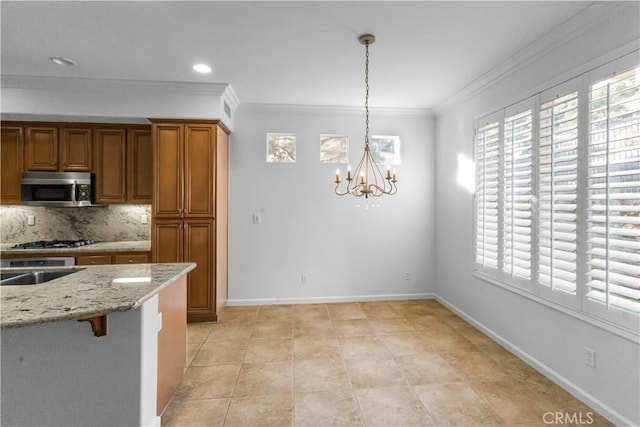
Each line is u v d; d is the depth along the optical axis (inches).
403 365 102.5
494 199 119.7
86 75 123.3
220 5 79.3
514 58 105.4
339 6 80.0
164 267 91.0
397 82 130.5
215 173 138.2
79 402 61.8
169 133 135.8
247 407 81.4
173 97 133.5
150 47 101.2
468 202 139.4
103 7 79.7
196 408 81.0
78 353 61.7
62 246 137.8
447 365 102.5
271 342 120.1
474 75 122.6
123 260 135.8
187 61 111.4
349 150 168.9
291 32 92.3
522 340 106.0
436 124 171.9
